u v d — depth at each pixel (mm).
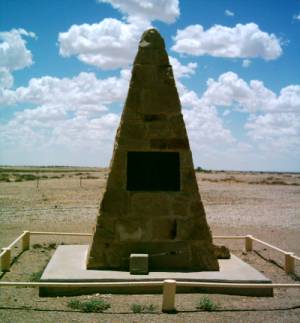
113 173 8438
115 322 6219
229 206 24953
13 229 15227
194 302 7227
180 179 8500
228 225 17547
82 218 18250
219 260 9367
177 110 8570
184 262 8367
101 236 8312
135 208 8391
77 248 10234
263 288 7758
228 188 40188
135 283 6961
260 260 11141
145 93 8555
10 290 7832
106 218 8359
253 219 19500
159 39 8719
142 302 7172
